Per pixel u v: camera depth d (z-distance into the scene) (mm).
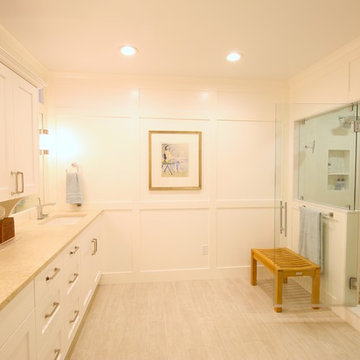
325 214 2215
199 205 2801
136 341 1786
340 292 2107
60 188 2596
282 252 2475
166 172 2744
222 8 1538
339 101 2131
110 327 1943
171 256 2795
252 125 2842
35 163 1751
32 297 1074
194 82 2721
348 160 2068
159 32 1809
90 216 2297
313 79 2451
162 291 2541
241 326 1968
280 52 2137
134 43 1966
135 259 2732
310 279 2369
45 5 1495
